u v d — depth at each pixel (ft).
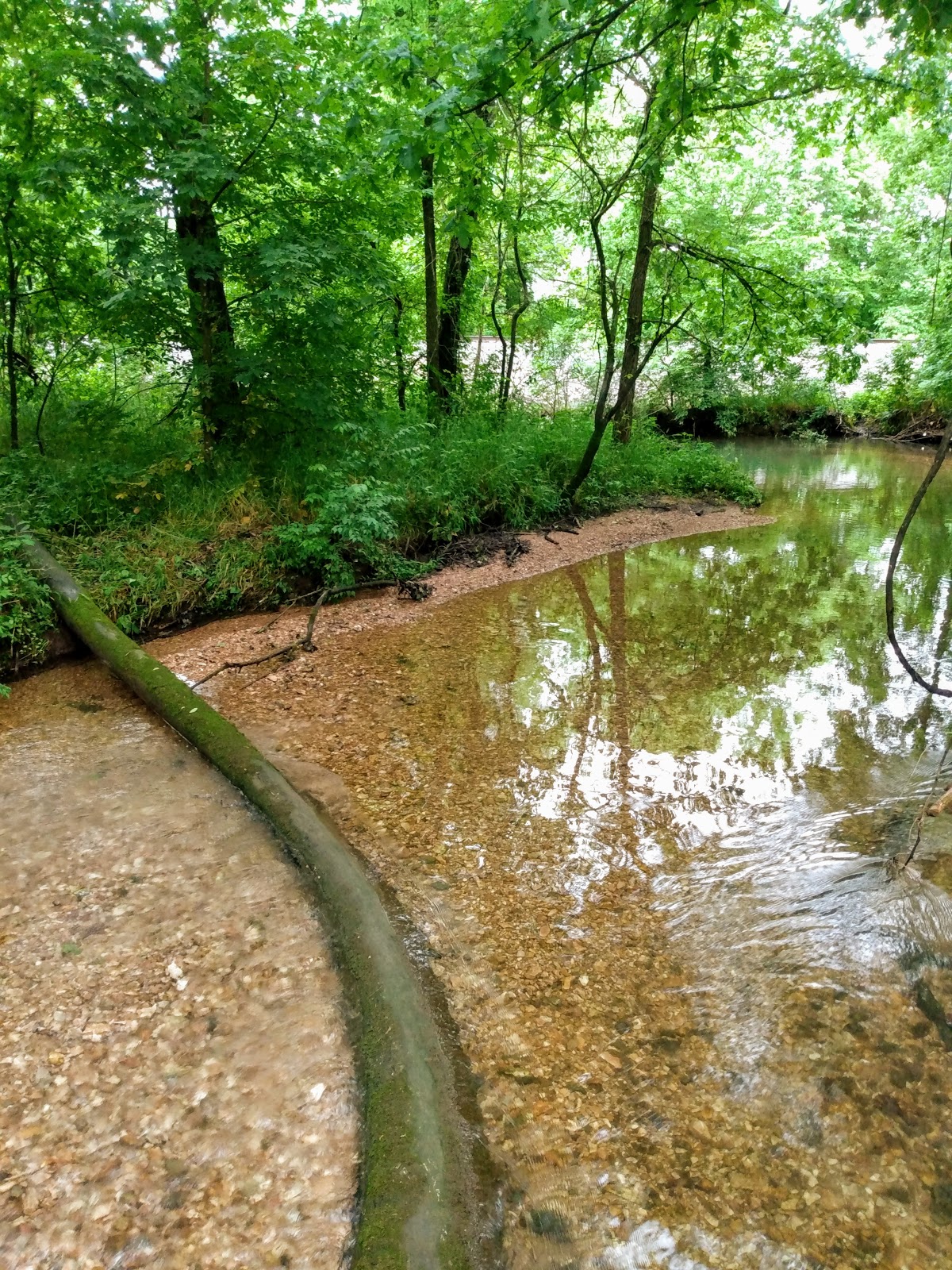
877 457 58.90
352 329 26.37
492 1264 5.68
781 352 38.42
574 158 35.91
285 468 24.48
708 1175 6.38
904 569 26.58
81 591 17.84
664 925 9.41
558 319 44.75
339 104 21.65
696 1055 7.55
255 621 20.74
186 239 21.74
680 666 18.02
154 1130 6.58
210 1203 5.99
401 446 27.12
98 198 22.25
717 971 8.64
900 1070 7.34
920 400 69.46
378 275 24.25
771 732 14.58
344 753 13.76
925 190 65.10
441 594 23.82
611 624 21.15
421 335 40.60
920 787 12.32
